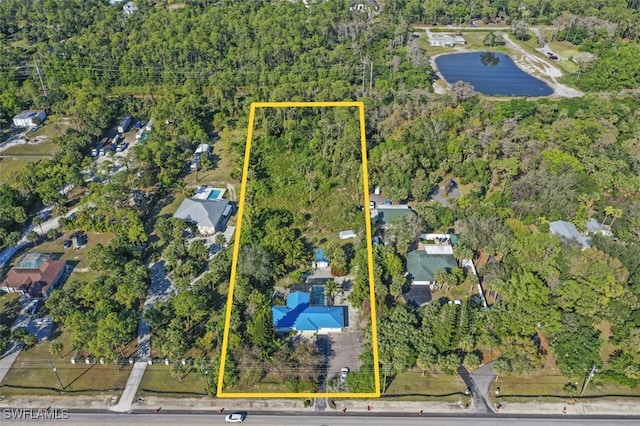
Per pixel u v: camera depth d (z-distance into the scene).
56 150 136.75
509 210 107.00
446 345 77.88
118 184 112.69
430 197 116.88
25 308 88.75
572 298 79.81
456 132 134.25
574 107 147.25
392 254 92.88
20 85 165.25
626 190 109.19
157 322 81.25
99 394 75.00
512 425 70.88
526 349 75.75
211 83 163.12
